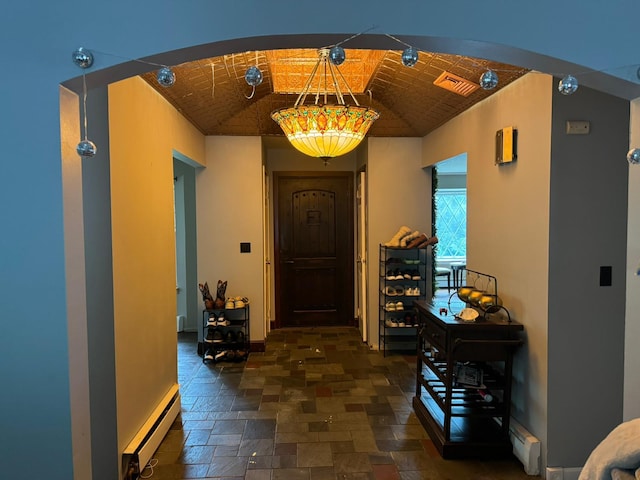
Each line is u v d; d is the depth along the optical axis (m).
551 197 2.47
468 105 3.48
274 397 3.75
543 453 2.57
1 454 1.58
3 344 1.56
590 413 2.53
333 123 2.59
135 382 2.65
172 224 3.43
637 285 1.75
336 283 6.23
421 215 5.08
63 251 1.56
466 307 3.24
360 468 2.68
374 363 4.64
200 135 4.57
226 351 4.73
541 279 2.56
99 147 2.13
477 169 3.41
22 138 1.55
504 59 1.73
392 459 2.78
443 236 9.20
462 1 1.59
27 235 1.55
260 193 4.93
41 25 1.54
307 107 2.55
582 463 2.54
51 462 1.58
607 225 2.48
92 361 2.06
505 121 2.96
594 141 2.46
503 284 3.01
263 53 3.03
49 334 1.56
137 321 2.68
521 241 2.77
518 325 2.73
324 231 6.18
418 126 4.56
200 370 4.45
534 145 2.62
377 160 5.04
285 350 5.11
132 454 2.47
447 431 2.79
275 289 6.15
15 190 1.55
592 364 2.51
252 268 4.98
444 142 4.21
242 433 3.12
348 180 6.16
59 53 1.55
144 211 2.79
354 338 5.59
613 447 1.04
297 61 3.36
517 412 2.86
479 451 2.76
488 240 3.23
